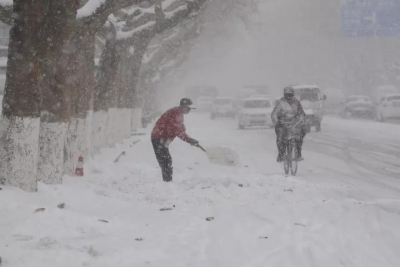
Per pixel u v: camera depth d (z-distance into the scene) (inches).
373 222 732.7
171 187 1053.8
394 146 2043.6
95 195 930.1
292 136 1325.0
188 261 557.6
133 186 1073.5
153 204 901.8
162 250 597.0
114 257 565.6
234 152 1435.8
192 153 1793.8
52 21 978.1
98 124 1621.6
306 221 745.0
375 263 546.6
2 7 1052.5
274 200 932.6
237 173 1337.4
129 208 861.2
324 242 628.1
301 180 1194.6
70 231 670.5
